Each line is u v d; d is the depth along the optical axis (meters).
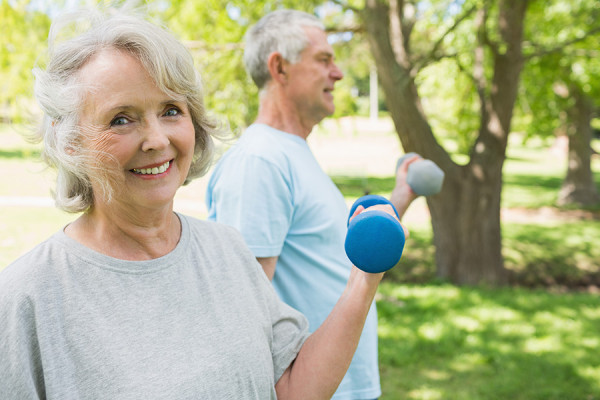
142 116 0.98
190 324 1.02
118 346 0.93
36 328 0.89
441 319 5.28
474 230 6.80
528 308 5.73
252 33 1.95
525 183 17.03
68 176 1.03
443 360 4.34
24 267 0.93
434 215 6.96
